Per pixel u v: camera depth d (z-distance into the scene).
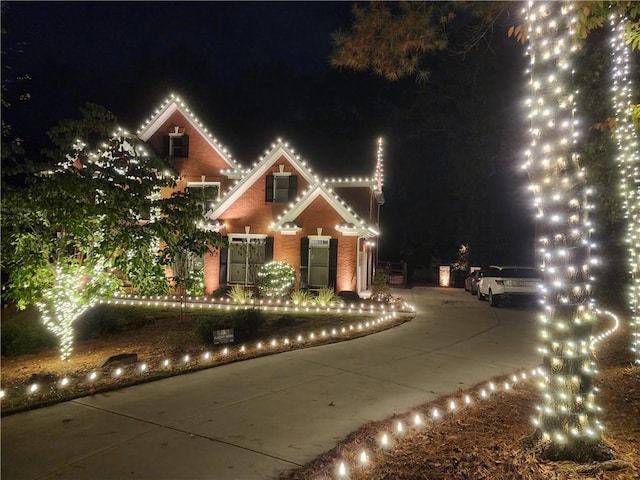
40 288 10.48
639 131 9.19
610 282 17.78
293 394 7.62
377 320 15.03
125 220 10.32
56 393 7.56
